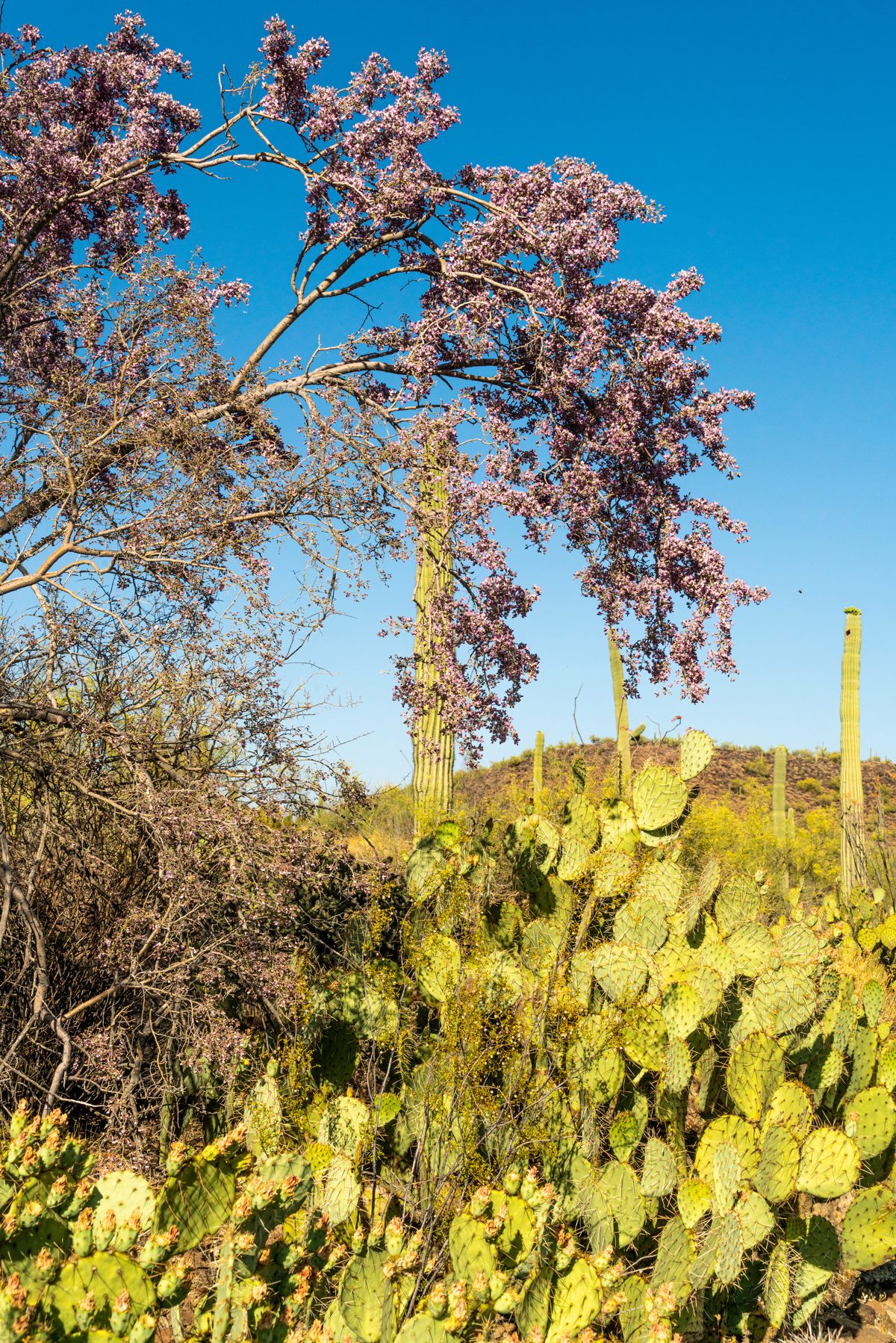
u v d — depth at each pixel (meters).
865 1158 3.97
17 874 4.14
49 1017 3.55
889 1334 3.70
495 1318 2.91
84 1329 1.89
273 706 4.32
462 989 3.54
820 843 17.00
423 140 6.91
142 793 3.88
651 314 6.59
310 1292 2.48
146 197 6.98
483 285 6.99
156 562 4.54
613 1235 3.26
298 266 7.26
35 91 6.63
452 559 6.10
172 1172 2.20
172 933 3.81
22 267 6.34
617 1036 3.57
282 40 6.89
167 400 5.08
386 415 6.03
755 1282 3.57
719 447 6.78
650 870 4.29
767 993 4.09
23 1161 2.10
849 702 14.06
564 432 6.72
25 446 5.37
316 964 4.46
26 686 4.44
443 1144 3.19
